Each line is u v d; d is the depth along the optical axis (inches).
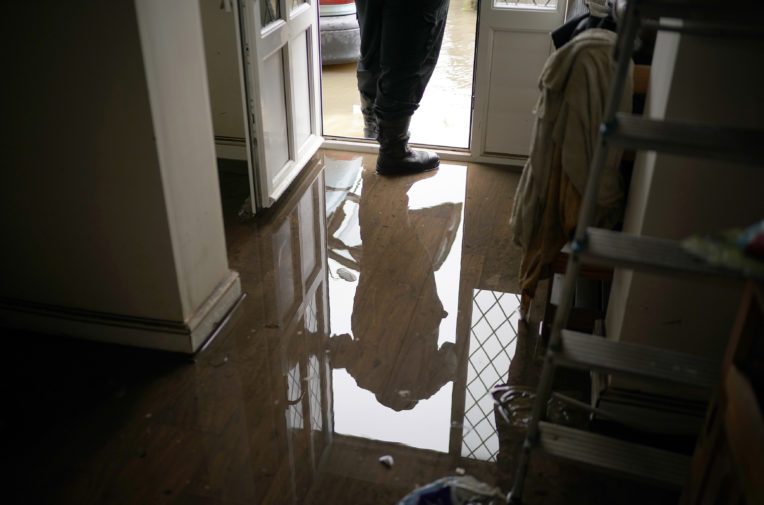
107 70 95.8
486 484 92.7
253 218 157.1
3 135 103.2
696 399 96.6
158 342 114.6
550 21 161.2
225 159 186.7
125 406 104.5
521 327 123.6
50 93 98.7
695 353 94.8
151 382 109.2
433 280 136.8
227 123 182.9
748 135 63.5
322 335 121.3
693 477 76.9
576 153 99.9
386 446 99.3
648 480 81.8
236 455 96.9
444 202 164.9
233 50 172.9
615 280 107.0
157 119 99.4
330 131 204.7
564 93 99.3
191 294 114.9
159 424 101.5
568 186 102.8
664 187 85.4
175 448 97.6
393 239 150.1
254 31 138.2
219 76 176.7
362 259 143.2
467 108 219.9
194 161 110.8
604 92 97.0
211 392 107.8
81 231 108.6
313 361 115.3
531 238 111.7
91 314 115.2
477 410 105.8
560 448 85.0
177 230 108.1
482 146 180.7
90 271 111.8
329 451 98.1
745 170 82.4
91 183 104.3
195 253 114.8
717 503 69.0
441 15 161.0
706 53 78.0
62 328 117.3
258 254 143.9
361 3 167.9
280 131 162.7
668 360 77.5
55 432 99.5
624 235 72.4
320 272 138.7
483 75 171.3
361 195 167.8
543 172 105.7
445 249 146.9
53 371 110.5
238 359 115.0
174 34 101.3
